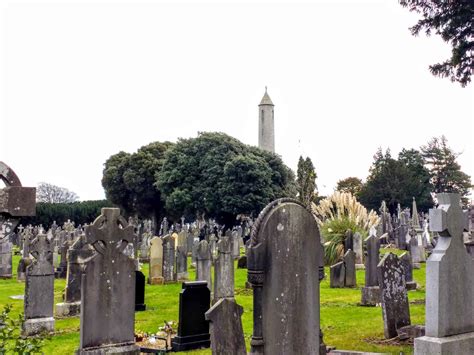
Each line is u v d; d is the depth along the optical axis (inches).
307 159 1499.8
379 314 540.1
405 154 3240.7
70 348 406.6
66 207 2527.1
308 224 289.3
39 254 468.1
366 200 2856.8
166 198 2117.4
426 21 531.8
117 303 348.5
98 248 343.3
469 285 295.7
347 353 351.3
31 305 459.5
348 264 783.1
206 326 419.2
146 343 434.6
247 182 1996.8
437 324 276.1
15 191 298.7
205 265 705.6
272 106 3695.9
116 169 2294.5
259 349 264.7
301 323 282.0
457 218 292.7
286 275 276.8
